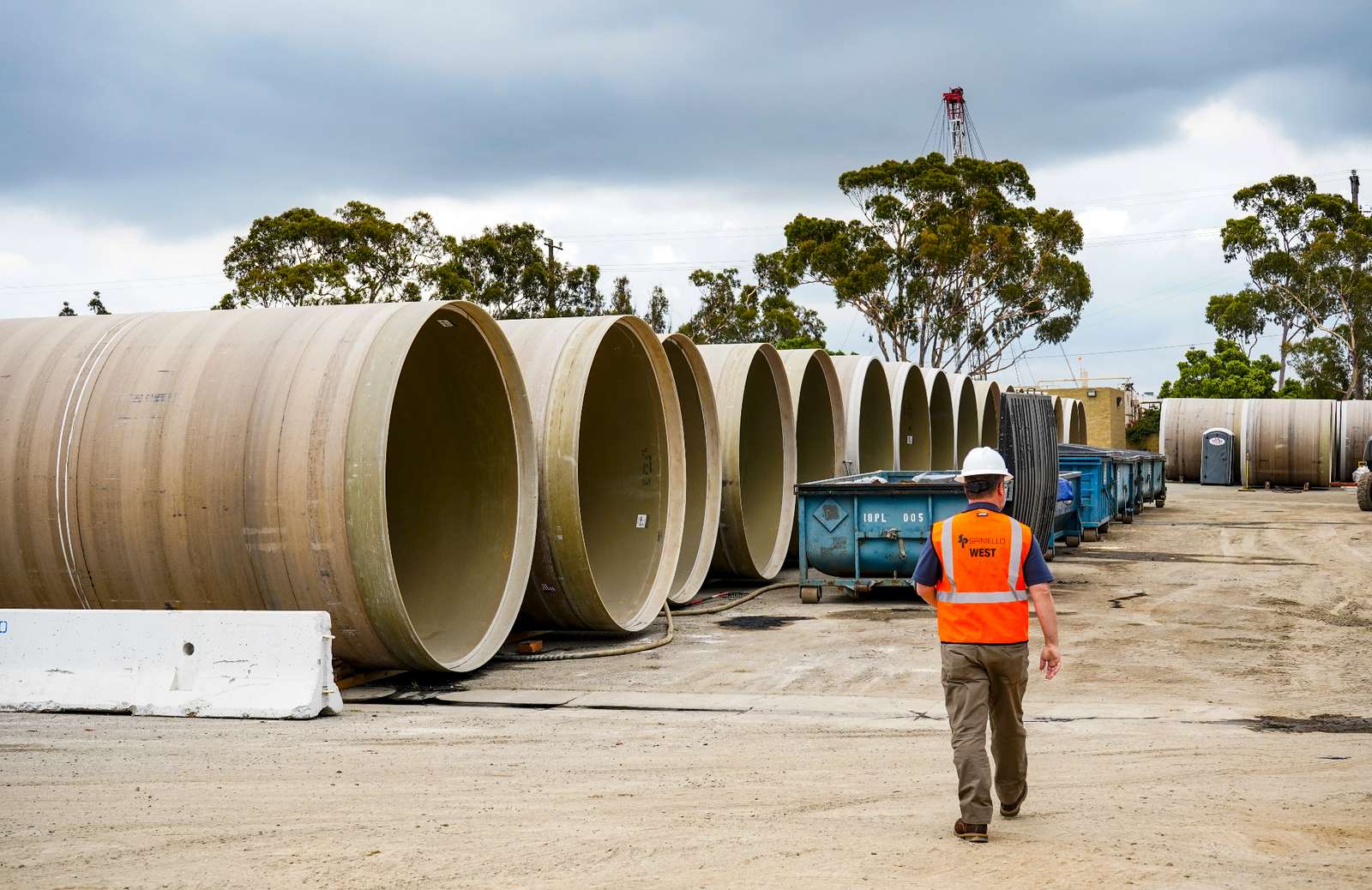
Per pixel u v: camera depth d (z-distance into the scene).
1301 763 7.24
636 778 6.94
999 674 5.59
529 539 11.82
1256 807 6.19
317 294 42.50
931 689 9.93
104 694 9.23
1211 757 7.41
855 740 8.05
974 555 5.61
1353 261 65.12
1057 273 57.62
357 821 5.98
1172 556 20.39
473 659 10.73
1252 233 67.88
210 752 7.67
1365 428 44.62
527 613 12.64
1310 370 66.38
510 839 5.65
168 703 9.08
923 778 6.91
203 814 6.14
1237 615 13.68
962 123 91.38
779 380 17.94
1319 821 5.89
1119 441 64.31
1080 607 14.33
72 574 10.41
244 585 9.98
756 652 11.91
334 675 10.10
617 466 14.55
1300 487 43.03
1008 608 5.57
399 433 12.70
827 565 15.34
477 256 49.69
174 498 9.98
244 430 9.91
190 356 10.53
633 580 13.91
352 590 9.68
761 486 18.42
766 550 17.86
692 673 10.83
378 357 9.87
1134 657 11.14
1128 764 7.23
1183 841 5.55
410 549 12.51
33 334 11.37
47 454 10.40
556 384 12.35
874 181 57.75
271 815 6.12
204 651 9.26
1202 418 46.72
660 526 14.12
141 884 5.04
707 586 17.22
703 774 7.02
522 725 8.62
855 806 6.25
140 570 10.20
